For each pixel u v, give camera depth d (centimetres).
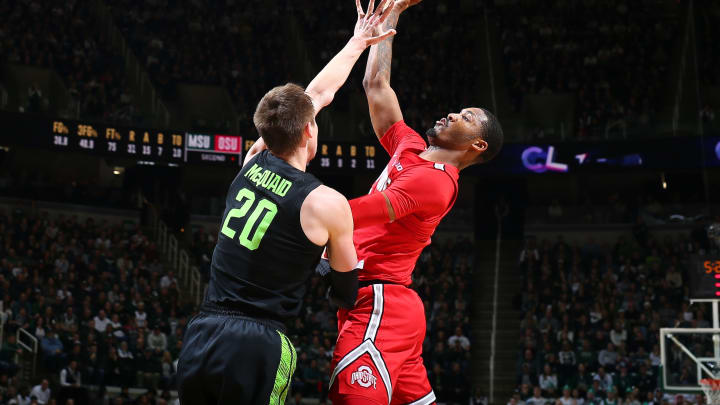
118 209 2770
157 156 2606
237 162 2692
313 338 2141
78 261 2328
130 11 3222
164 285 2422
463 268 2656
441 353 2150
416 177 349
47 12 2980
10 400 1672
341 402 344
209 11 3366
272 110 313
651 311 2316
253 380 291
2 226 2377
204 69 3131
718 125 2655
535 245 2739
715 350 1152
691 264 1152
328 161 2697
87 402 1750
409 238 359
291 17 3416
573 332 2222
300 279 304
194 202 2883
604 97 2967
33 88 2570
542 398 1980
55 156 2809
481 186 2964
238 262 302
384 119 413
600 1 3347
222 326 296
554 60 3173
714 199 2861
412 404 364
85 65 2888
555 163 2750
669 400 1859
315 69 3259
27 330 1945
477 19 3428
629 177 2984
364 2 3425
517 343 2475
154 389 1825
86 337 2003
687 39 3108
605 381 1980
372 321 351
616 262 2625
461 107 3067
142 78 2969
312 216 299
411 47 3294
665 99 2930
